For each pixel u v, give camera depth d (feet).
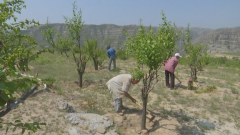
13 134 13.10
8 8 5.79
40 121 15.26
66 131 14.33
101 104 21.27
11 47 5.74
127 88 18.19
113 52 41.39
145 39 14.30
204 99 23.95
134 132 15.84
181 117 18.92
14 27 5.76
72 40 26.23
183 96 25.21
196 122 17.90
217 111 20.70
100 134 14.67
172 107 21.52
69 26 25.27
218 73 44.80
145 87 15.85
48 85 23.99
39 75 30.25
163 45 14.25
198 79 35.37
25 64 5.58
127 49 15.46
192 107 21.71
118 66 48.70
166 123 17.43
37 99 19.26
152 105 21.84
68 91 24.35
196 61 31.96
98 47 42.24
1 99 4.99
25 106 17.40
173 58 28.19
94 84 29.04
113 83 18.65
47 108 17.65
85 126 15.42
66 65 45.47
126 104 21.88
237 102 23.03
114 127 16.24
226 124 17.95
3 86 4.27
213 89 28.14
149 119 17.88
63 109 17.95
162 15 15.80
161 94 25.89
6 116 15.46
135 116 18.60
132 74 15.83
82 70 27.17
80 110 19.12
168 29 15.71
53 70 37.63
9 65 4.97
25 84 5.54
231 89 28.63
